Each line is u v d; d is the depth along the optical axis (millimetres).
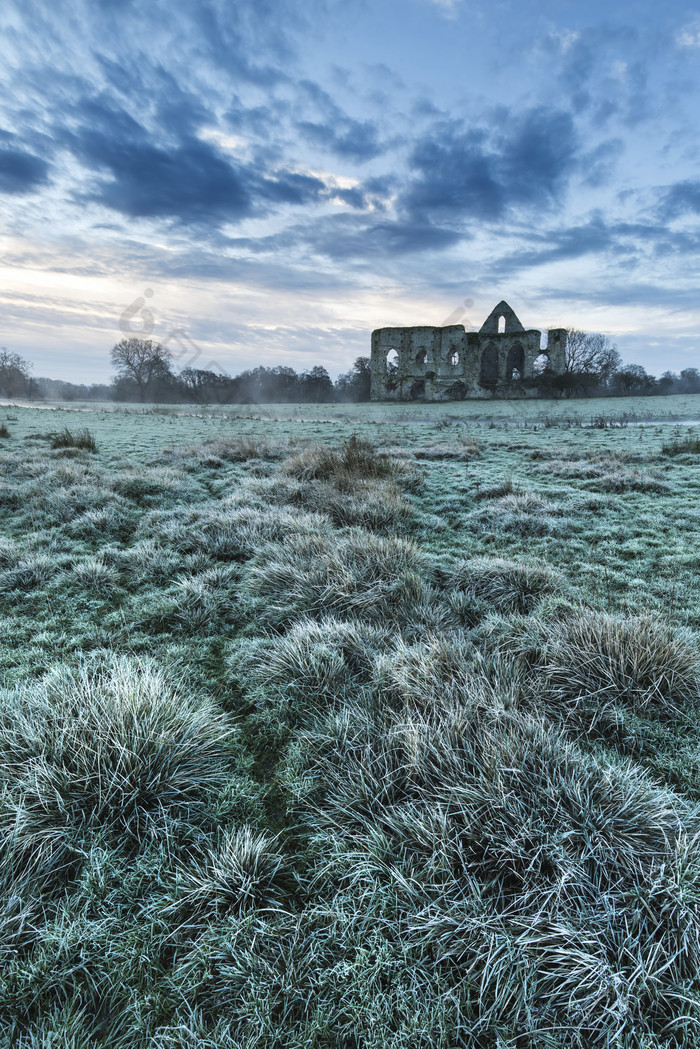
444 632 3270
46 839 1741
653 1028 1278
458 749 2045
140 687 2381
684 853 1542
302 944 1511
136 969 1455
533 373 55906
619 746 2326
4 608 3869
